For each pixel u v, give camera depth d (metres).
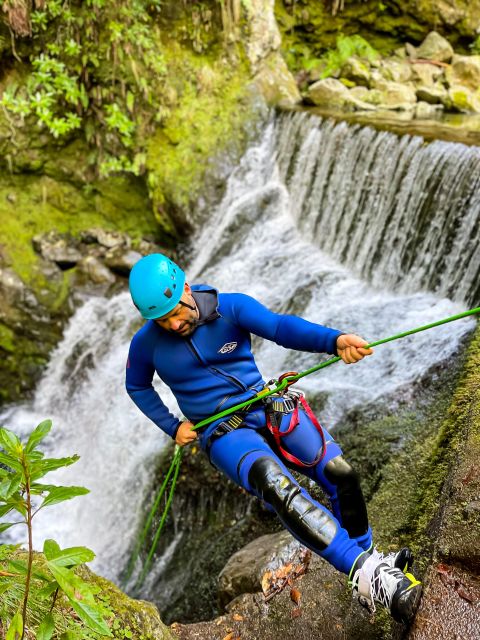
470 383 3.51
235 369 2.35
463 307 4.96
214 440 2.35
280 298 6.16
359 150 6.26
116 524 5.24
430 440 3.40
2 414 7.12
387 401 4.09
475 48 8.96
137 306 2.19
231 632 2.75
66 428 6.82
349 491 2.31
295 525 2.15
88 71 7.18
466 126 6.46
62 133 7.32
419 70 8.52
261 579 2.98
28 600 2.12
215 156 7.37
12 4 6.56
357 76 8.40
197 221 7.30
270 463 2.21
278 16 8.85
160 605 4.13
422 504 2.93
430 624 2.22
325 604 2.72
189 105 7.45
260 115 7.54
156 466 4.92
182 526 4.59
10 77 7.09
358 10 8.86
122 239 7.67
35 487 1.79
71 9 6.85
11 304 7.17
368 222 6.11
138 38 7.03
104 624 1.69
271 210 7.14
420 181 5.57
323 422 4.21
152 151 7.49
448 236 5.26
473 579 2.34
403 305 5.30
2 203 7.49
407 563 2.38
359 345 2.08
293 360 5.21
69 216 7.75
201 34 7.39
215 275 6.84
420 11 8.80
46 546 1.75
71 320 7.27
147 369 2.45
